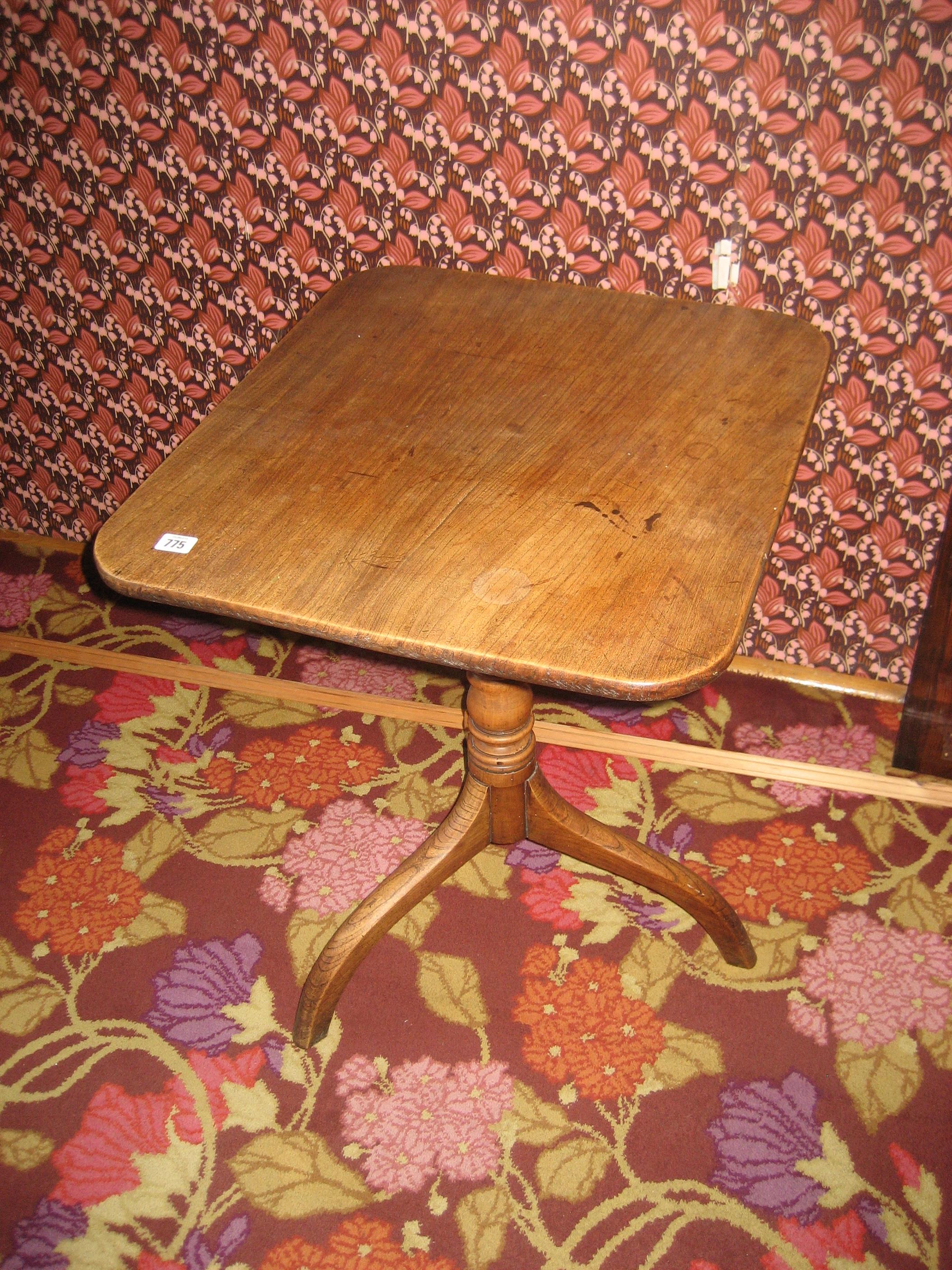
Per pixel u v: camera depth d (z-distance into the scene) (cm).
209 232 177
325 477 116
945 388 158
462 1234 130
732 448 118
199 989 155
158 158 170
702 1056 146
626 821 177
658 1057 146
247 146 164
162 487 115
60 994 155
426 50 147
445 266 169
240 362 194
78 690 202
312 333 140
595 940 160
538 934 162
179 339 193
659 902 166
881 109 136
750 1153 136
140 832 176
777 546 186
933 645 179
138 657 208
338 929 147
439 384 130
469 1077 145
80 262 188
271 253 176
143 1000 154
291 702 199
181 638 214
